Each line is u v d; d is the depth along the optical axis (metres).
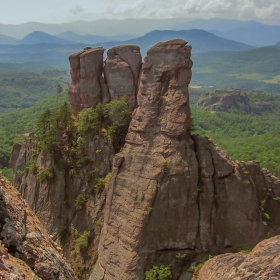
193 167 35.59
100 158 44.59
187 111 35.88
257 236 36.38
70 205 44.78
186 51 35.91
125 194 36.09
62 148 46.69
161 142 35.91
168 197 34.69
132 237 34.31
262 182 41.06
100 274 36.41
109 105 46.34
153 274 33.31
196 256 34.62
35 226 15.62
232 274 19.64
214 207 35.94
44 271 13.78
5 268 11.83
